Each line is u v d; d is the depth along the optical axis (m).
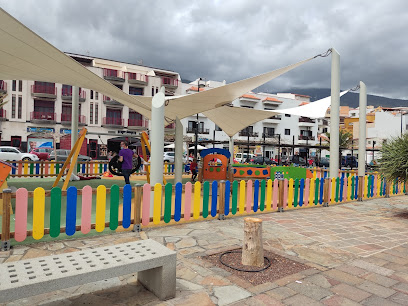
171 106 11.71
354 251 4.59
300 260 4.13
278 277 3.54
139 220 5.27
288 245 4.81
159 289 2.97
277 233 5.49
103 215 4.80
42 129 34.34
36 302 2.85
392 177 7.82
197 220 6.16
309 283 3.39
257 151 47.44
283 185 7.43
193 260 4.02
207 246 4.61
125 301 2.91
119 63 43.62
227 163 11.35
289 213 7.29
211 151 11.55
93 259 2.81
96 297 2.98
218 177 11.21
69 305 2.81
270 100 52.78
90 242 4.59
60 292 3.06
